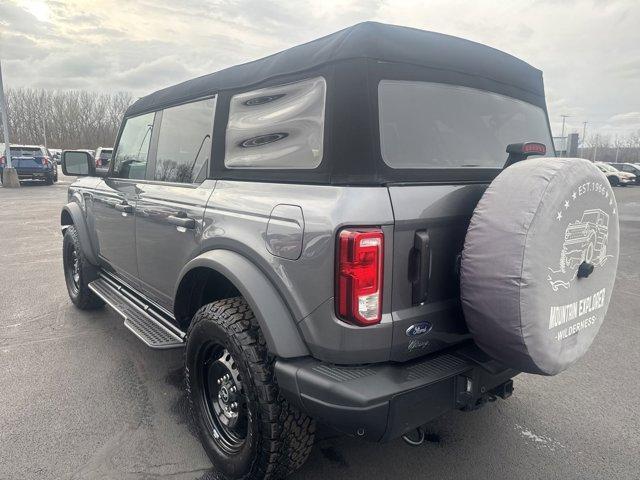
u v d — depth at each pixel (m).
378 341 1.97
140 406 3.24
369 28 2.08
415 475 2.58
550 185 1.93
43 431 2.93
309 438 2.29
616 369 3.90
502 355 2.04
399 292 2.01
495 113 2.66
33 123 80.31
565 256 2.03
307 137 2.21
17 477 2.52
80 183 5.01
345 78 2.07
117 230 3.92
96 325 4.73
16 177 21.59
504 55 2.76
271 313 2.13
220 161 2.76
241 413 2.43
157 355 4.05
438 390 2.08
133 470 2.60
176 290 2.82
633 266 7.79
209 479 2.55
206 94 2.98
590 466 2.67
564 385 3.62
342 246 1.90
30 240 9.27
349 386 1.92
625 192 27.91
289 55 2.38
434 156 2.28
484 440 2.90
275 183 2.33
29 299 5.56
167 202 3.08
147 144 3.66
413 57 2.24
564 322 2.09
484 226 1.98
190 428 3.00
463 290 2.03
